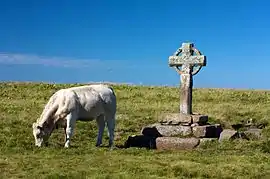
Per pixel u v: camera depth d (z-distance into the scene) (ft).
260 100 123.85
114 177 37.11
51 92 134.92
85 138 63.26
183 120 58.85
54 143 57.67
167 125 59.52
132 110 96.58
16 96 124.67
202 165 42.45
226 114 90.02
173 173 39.22
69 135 54.08
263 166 42.50
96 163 42.88
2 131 63.72
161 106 106.01
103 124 58.13
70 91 55.42
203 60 60.80
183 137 57.41
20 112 88.12
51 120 54.85
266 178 38.83
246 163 43.83
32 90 137.39
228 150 52.16
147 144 57.16
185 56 61.93
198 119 58.70
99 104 56.18
